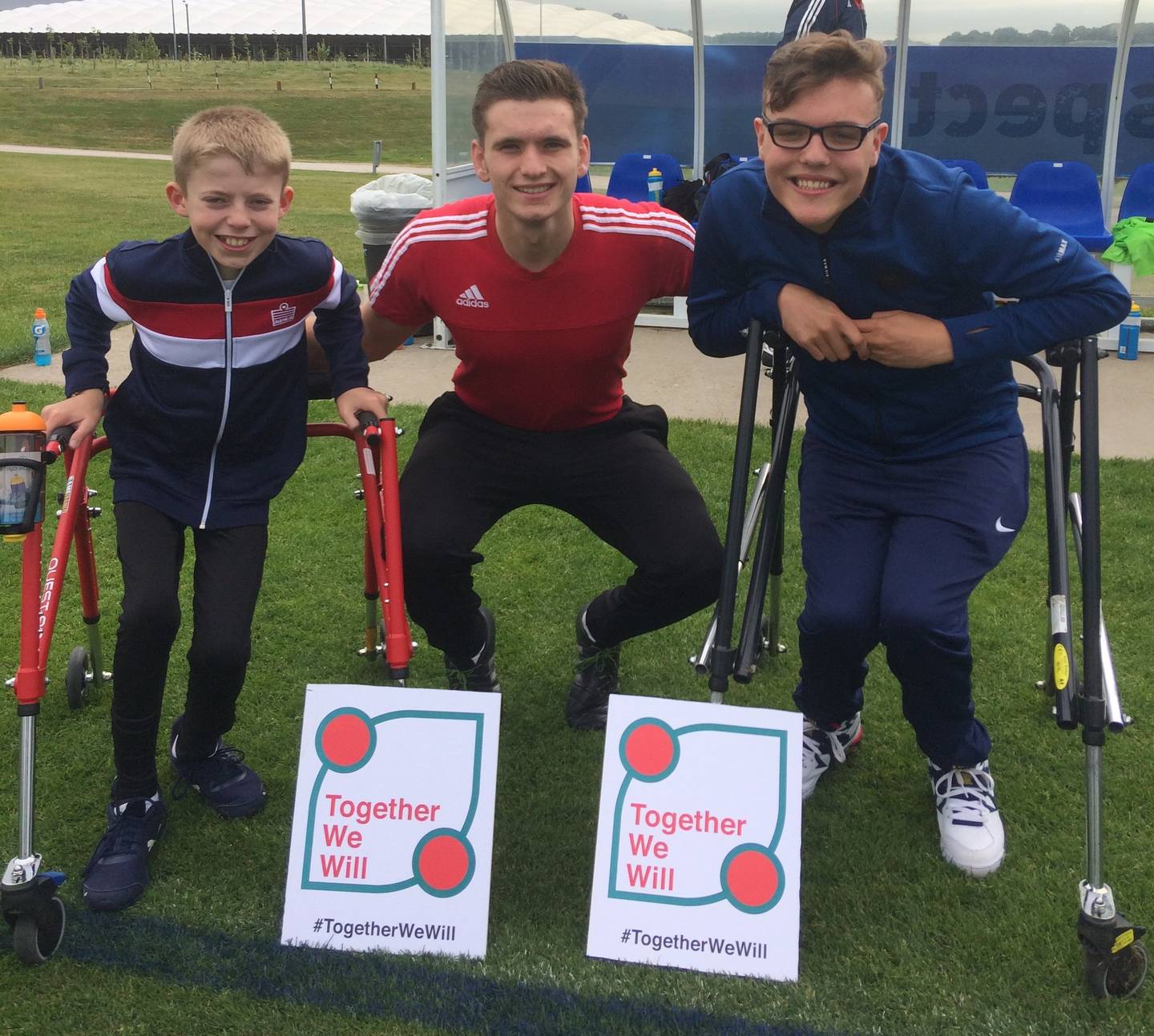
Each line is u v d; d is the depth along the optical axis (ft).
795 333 7.79
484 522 9.50
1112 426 18.11
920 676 7.95
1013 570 13.11
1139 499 14.99
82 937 7.52
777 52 7.48
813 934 7.62
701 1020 6.81
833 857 8.38
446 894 7.39
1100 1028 6.79
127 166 82.79
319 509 14.98
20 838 7.16
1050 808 8.89
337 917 7.42
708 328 8.62
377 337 9.68
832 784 9.29
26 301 27.89
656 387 20.49
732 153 29.63
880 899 7.95
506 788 9.25
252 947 7.43
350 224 47.96
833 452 8.70
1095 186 24.32
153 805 8.34
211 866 8.25
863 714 10.27
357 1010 6.91
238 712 10.28
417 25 270.26
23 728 7.18
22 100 148.56
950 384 8.10
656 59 29.58
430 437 9.80
